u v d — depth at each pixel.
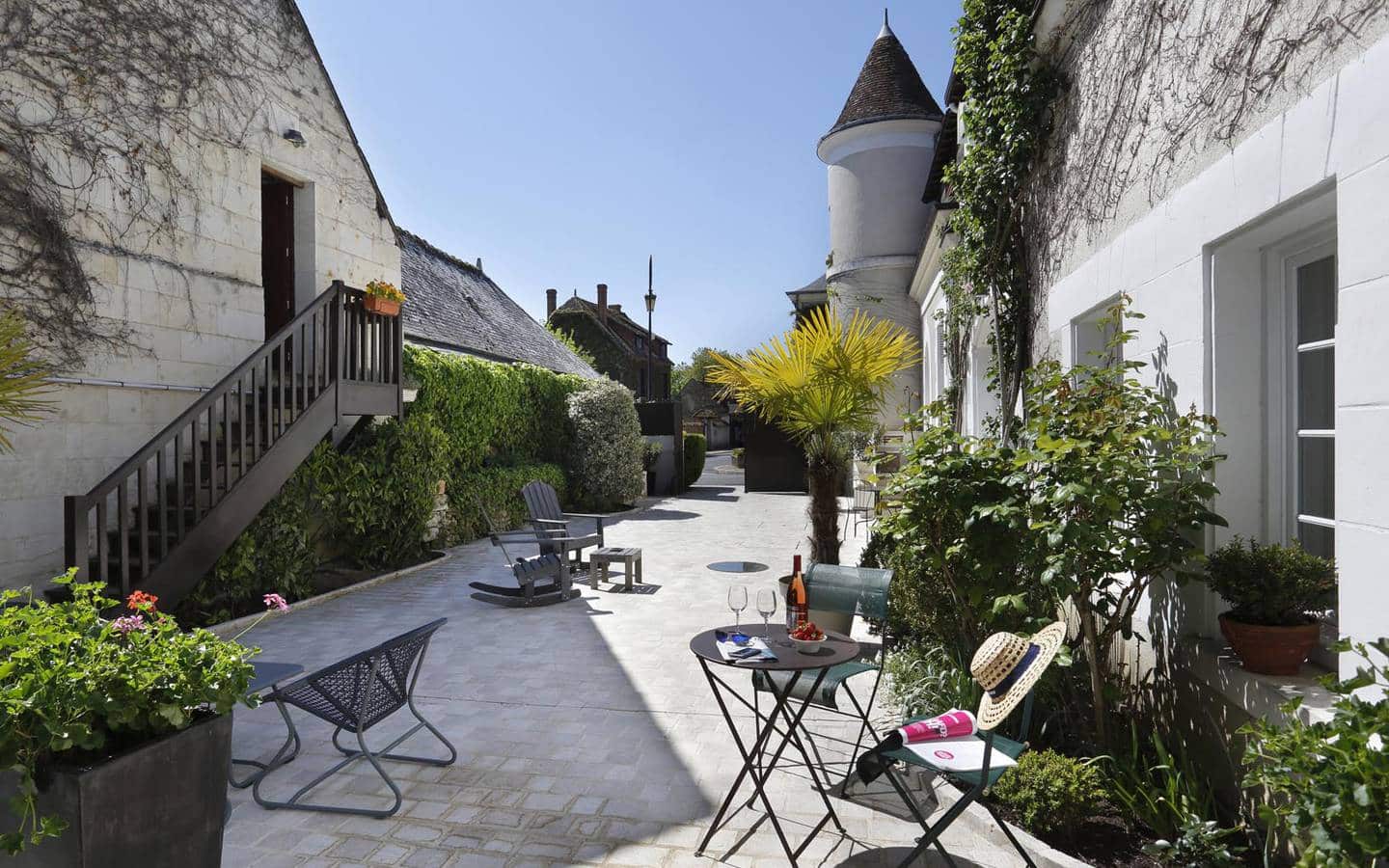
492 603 7.11
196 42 6.92
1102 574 3.09
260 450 6.23
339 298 6.98
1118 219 3.88
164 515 5.21
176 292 6.69
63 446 5.71
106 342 6.04
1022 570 3.61
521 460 13.88
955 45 6.06
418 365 9.76
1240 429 3.02
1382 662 2.05
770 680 2.98
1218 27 2.88
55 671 2.06
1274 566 2.66
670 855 2.82
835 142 16.72
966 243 6.62
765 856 2.81
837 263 16.88
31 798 1.92
